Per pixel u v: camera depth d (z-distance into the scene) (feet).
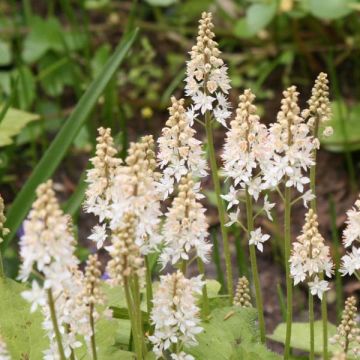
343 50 33.24
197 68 13.34
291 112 12.12
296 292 25.07
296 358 16.28
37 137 30.91
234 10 33.71
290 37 33.45
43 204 10.16
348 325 13.06
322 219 27.66
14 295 13.83
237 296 14.94
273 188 12.91
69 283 10.96
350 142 28.45
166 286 11.50
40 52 31.60
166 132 12.69
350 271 12.87
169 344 11.87
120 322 14.92
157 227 11.60
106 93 25.55
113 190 11.63
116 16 34.99
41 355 13.41
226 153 12.71
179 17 35.17
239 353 12.91
